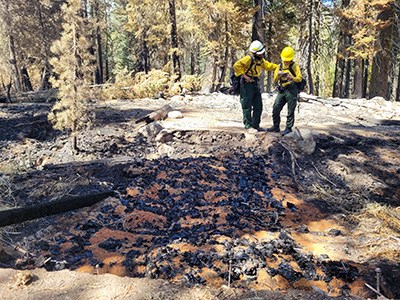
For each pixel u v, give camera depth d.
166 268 3.34
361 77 19.59
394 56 19.88
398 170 6.55
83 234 4.12
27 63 28.22
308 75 19.89
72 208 4.64
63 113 8.20
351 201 5.45
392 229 4.55
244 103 7.30
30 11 23.73
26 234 4.21
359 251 3.95
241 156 6.61
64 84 8.15
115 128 9.68
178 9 23.14
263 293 2.45
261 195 5.21
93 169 6.04
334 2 20.17
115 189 5.28
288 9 21.34
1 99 15.66
